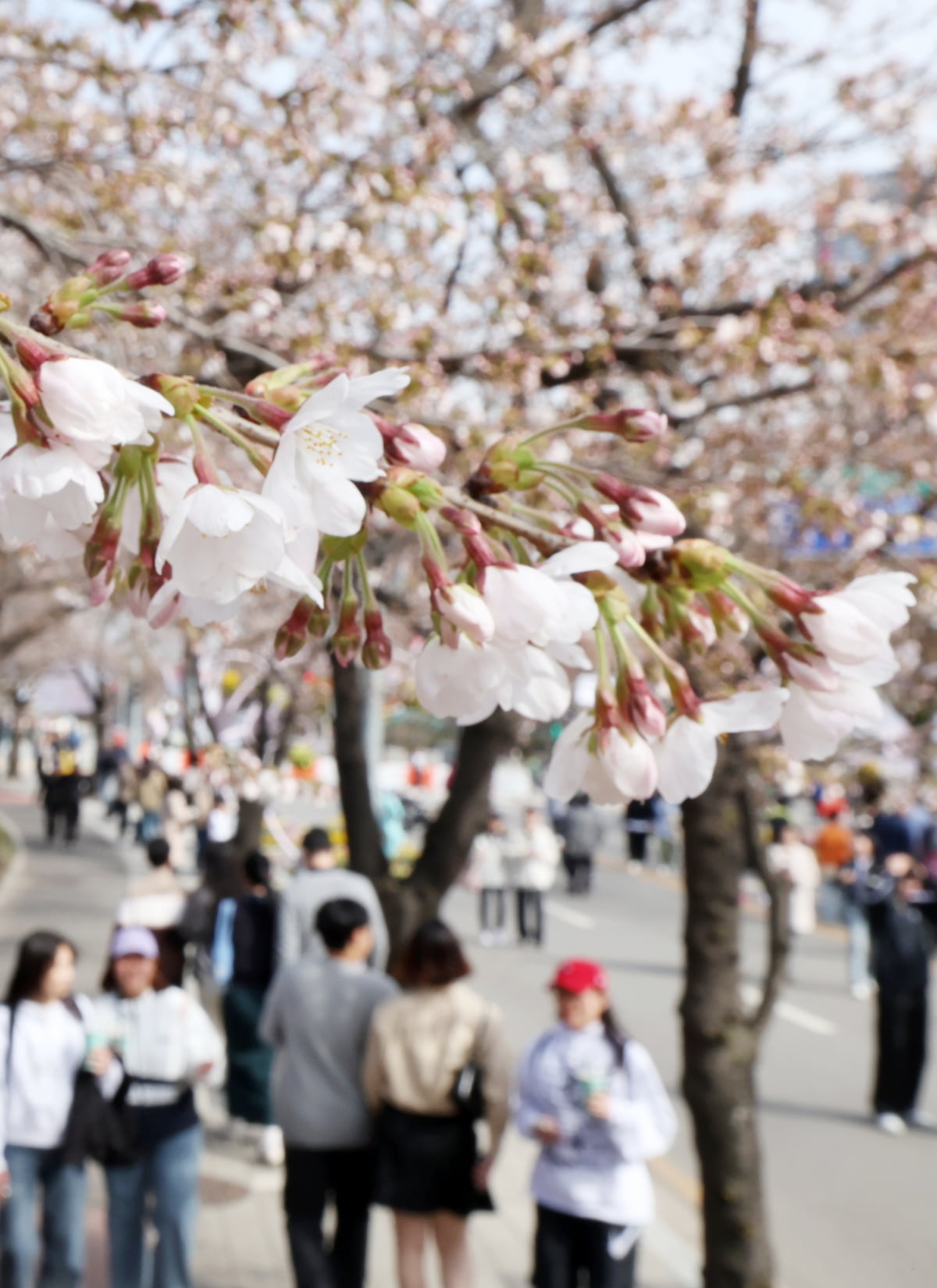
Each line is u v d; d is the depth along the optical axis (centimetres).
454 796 530
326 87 621
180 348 534
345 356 471
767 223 793
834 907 1847
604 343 617
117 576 110
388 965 534
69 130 588
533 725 770
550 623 101
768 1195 746
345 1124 488
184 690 1202
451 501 109
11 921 1574
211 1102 873
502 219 596
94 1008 504
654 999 1255
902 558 770
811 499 686
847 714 111
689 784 112
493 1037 480
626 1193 473
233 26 560
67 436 92
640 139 837
